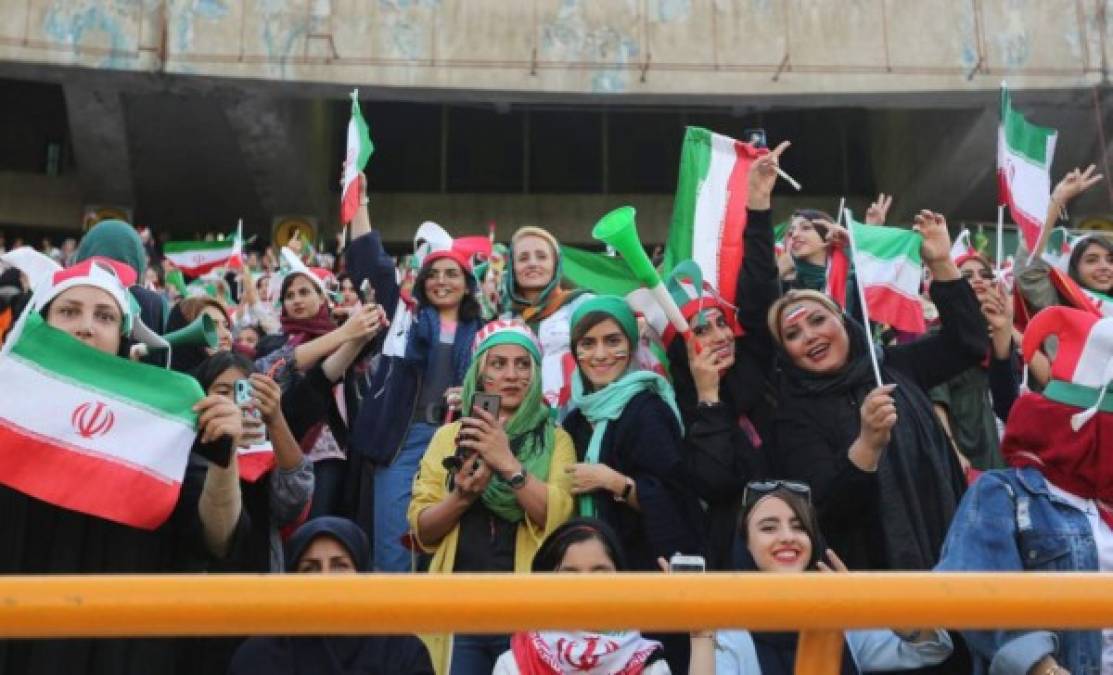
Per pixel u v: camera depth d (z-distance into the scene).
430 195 24.38
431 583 1.65
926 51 19.06
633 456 4.05
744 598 1.66
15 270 5.73
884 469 3.88
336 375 4.79
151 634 1.63
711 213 5.35
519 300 5.42
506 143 24.75
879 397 3.76
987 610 1.67
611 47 19.17
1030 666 2.96
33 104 23.28
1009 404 4.77
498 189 24.55
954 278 4.42
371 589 1.64
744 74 19.12
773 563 3.43
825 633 1.75
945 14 19.16
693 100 19.28
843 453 4.01
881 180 24.45
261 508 4.14
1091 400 3.24
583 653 3.18
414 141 24.69
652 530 3.90
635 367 4.57
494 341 4.21
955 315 4.39
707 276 5.21
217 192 22.00
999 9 19.12
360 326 4.80
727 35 19.22
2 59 18.00
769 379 4.57
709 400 4.12
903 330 5.56
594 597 1.64
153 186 21.77
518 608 1.63
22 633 1.61
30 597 1.61
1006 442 3.38
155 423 3.23
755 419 4.52
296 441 4.57
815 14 19.27
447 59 18.98
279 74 18.62
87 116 19.58
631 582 1.65
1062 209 5.85
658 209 24.30
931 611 1.67
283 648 3.28
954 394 5.27
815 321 4.22
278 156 20.52
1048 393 3.33
